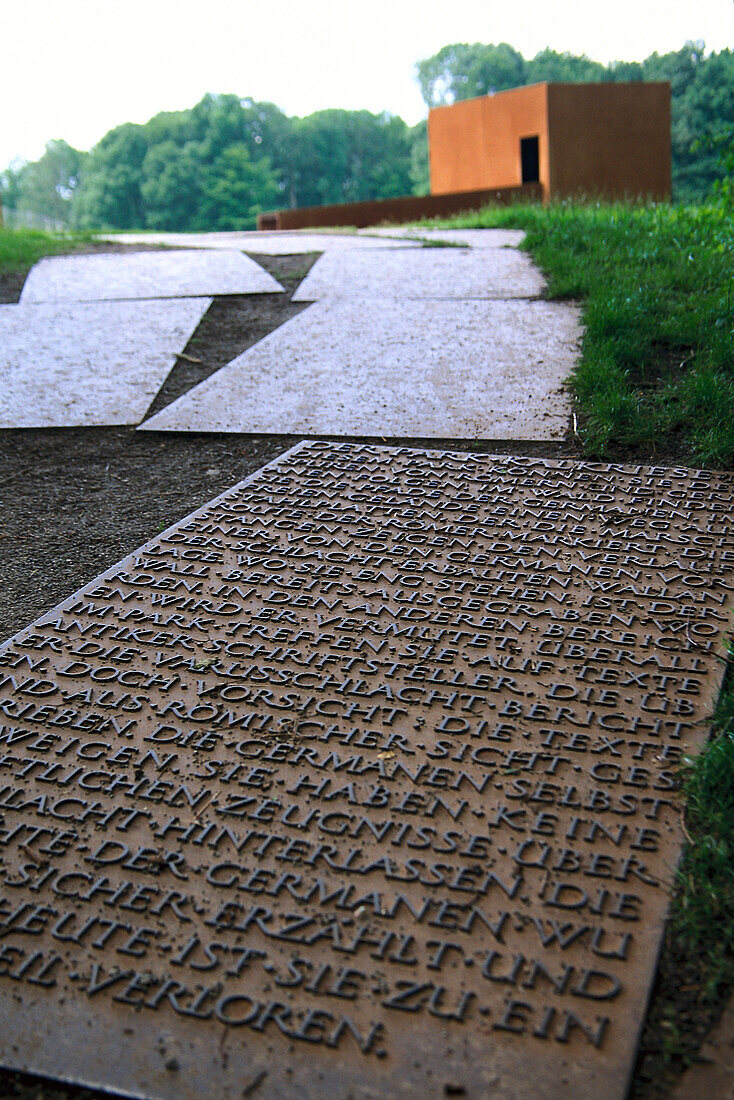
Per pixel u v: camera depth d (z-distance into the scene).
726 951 1.84
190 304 6.85
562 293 6.23
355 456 4.20
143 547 3.50
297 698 2.62
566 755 2.36
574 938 1.86
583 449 4.19
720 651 2.74
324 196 87.56
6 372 5.64
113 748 2.46
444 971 1.80
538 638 2.85
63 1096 1.65
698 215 8.18
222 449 4.51
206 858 2.10
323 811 2.22
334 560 3.35
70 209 89.69
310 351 5.62
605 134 19.56
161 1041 1.70
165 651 2.87
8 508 4.09
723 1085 1.59
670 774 2.28
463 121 22.12
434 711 2.55
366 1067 1.63
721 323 5.22
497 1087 1.59
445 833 2.13
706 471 3.88
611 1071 1.60
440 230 10.85
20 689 2.71
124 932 1.93
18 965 1.87
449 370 5.13
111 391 5.31
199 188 73.06
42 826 2.21
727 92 38.50
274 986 1.80
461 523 3.57
